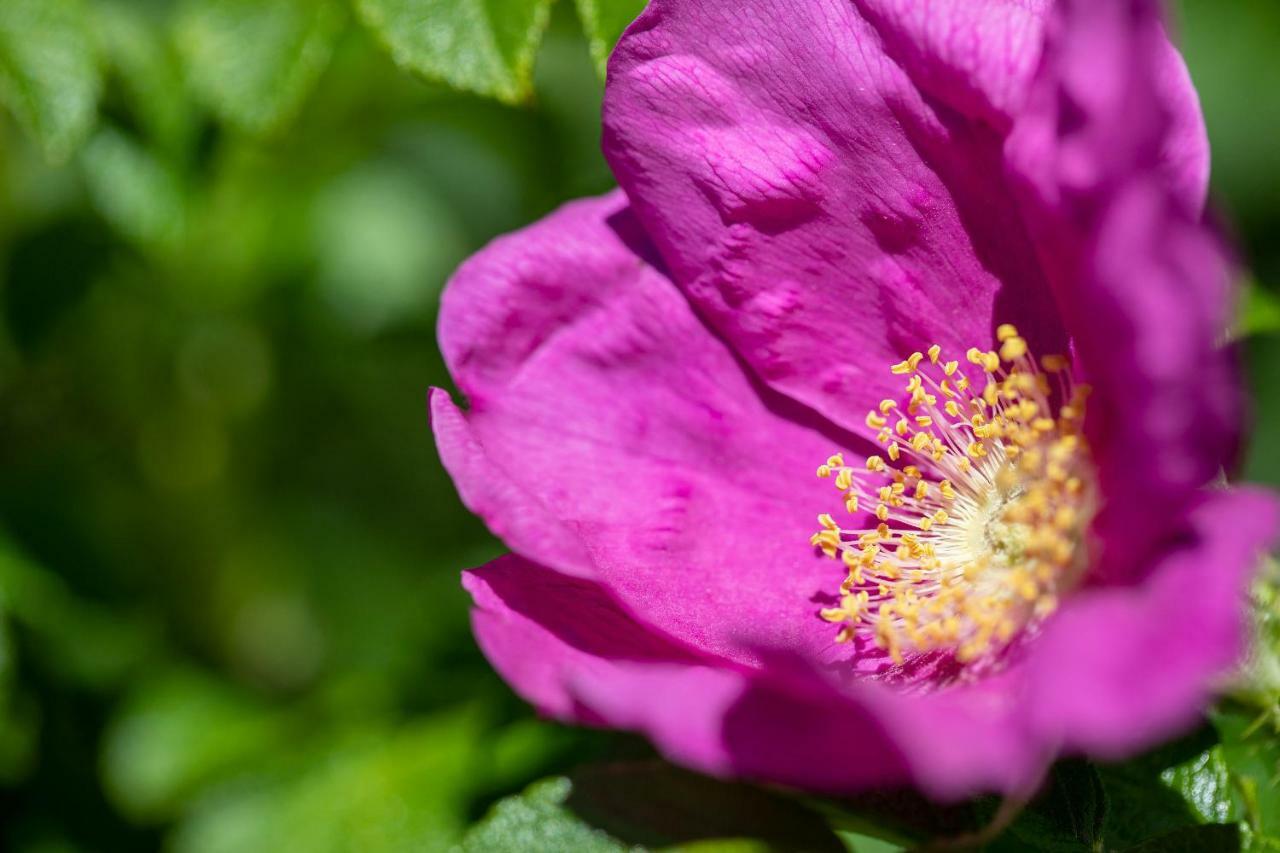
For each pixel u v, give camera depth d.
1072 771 0.27
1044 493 0.28
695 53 0.28
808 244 0.28
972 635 0.28
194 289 0.37
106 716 0.35
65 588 0.36
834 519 0.29
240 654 0.38
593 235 0.29
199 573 0.38
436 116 0.37
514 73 0.30
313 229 0.38
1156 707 0.25
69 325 0.37
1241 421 0.26
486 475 0.26
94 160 0.35
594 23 0.30
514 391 0.29
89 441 0.37
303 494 0.39
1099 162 0.26
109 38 0.34
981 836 0.26
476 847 0.27
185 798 0.35
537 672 0.26
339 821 0.32
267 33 0.32
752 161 0.28
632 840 0.27
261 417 0.39
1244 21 0.44
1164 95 0.26
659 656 0.27
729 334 0.29
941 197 0.28
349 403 0.39
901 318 0.29
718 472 0.29
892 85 0.28
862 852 0.33
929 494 0.29
